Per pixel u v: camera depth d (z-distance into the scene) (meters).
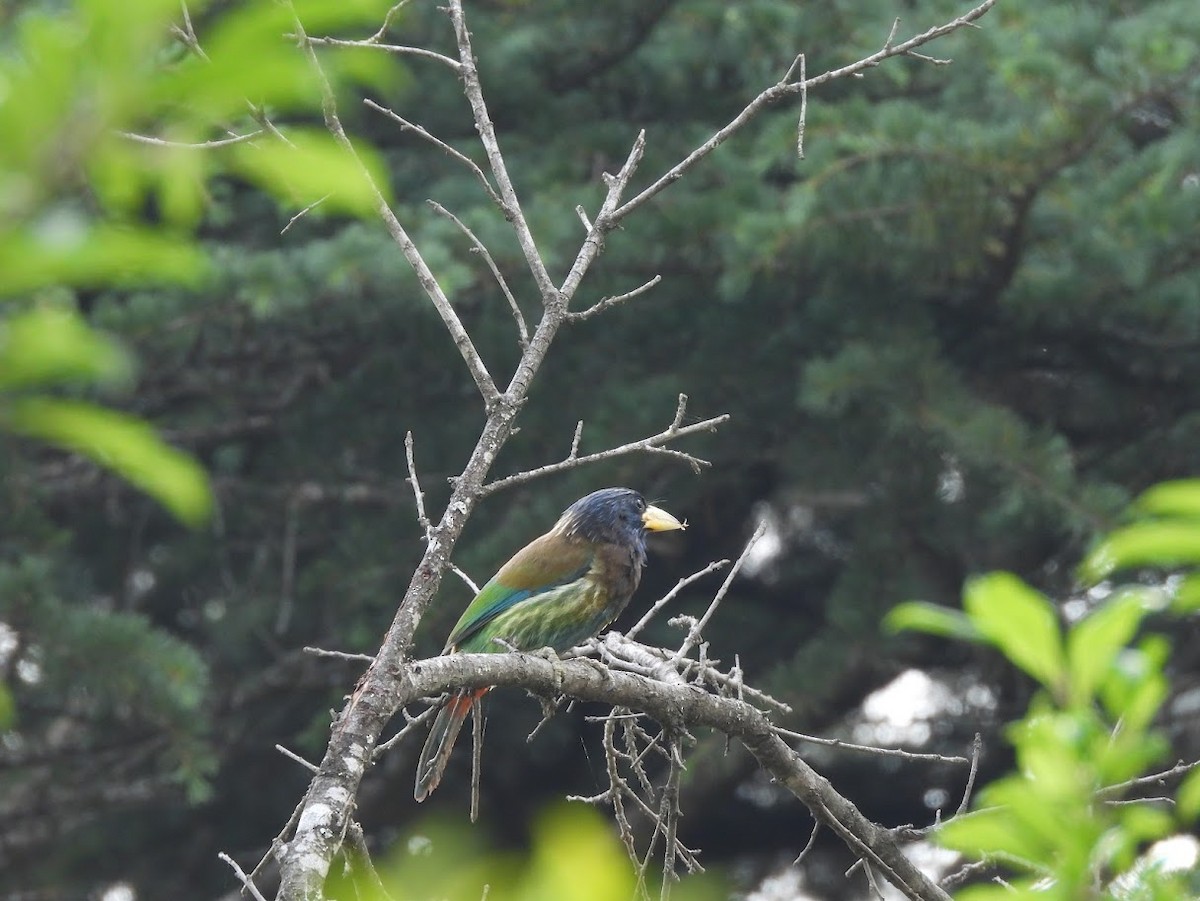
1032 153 13.37
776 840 19.20
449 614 15.14
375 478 17.47
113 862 18.59
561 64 16.86
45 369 1.75
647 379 16.81
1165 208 13.66
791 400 15.96
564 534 9.57
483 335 16.25
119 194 1.81
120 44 1.64
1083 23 13.89
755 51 16.16
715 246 14.88
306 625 18.28
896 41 15.32
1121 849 2.84
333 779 5.00
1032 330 15.78
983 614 2.51
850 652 14.86
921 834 6.66
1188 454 15.32
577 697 6.34
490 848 18.02
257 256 13.69
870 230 14.12
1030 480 13.14
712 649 18.16
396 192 16.06
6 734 15.68
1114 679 2.60
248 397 17.17
